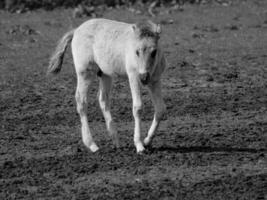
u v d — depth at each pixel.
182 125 19.38
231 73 26.12
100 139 18.14
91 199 13.47
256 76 25.89
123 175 14.91
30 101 22.73
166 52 30.41
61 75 26.41
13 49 31.94
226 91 23.66
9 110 21.61
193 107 21.53
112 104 22.12
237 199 13.21
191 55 29.69
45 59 29.42
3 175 15.26
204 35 34.53
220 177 14.53
